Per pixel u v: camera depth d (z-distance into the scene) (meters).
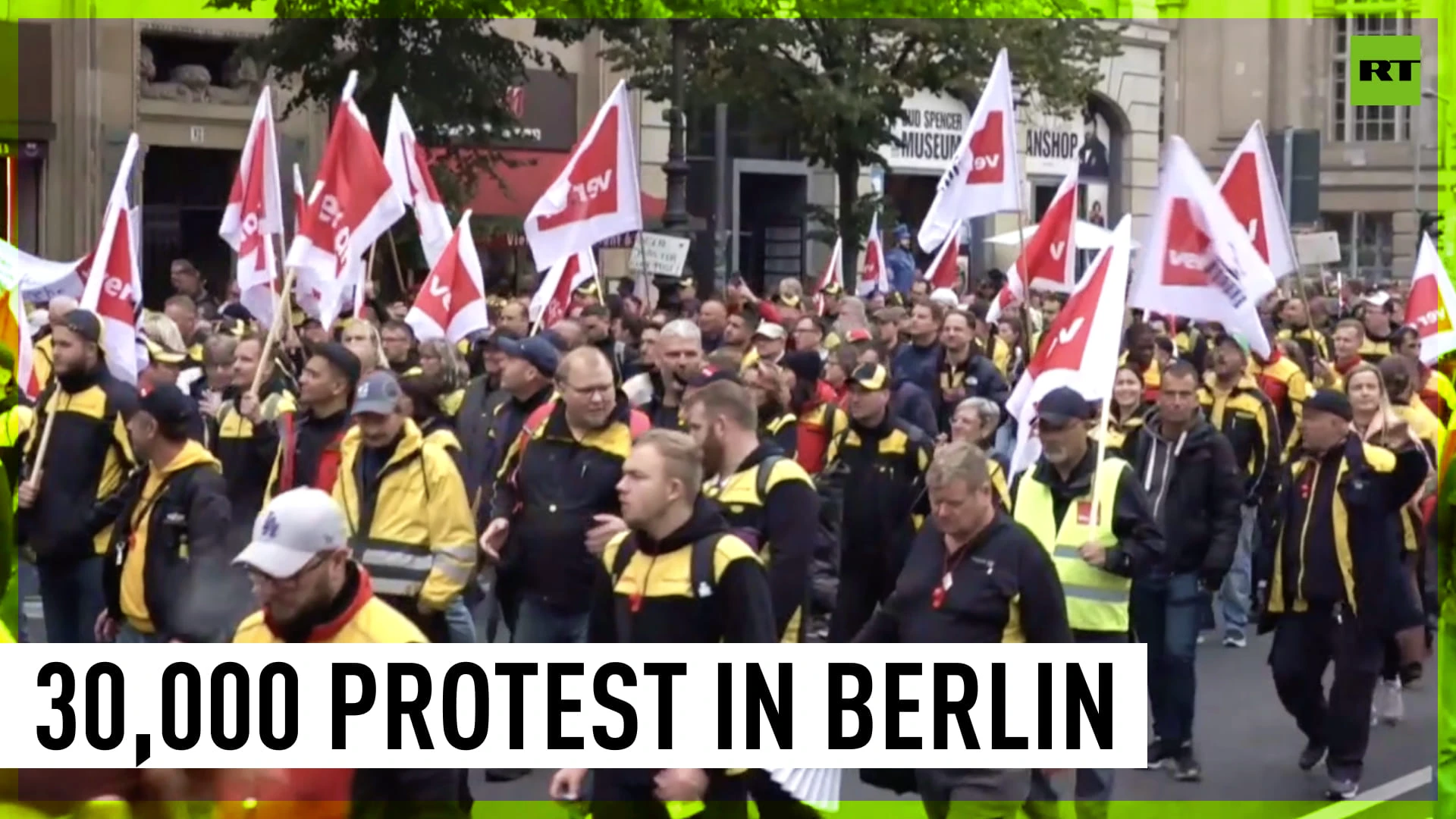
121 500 10.12
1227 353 14.17
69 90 28.73
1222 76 50.84
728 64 29.38
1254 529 14.71
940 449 7.46
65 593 10.34
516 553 9.25
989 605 7.33
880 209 31.77
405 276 25.09
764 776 6.97
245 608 8.92
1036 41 32.28
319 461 9.70
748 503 7.95
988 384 15.68
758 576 6.64
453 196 26.27
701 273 34.38
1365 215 51.28
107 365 10.59
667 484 6.62
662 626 6.64
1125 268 9.79
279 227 14.51
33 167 28.59
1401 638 10.20
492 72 26.50
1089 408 9.18
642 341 15.01
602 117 14.72
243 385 11.88
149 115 29.67
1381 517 10.04
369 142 12.72
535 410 10.70
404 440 8.70
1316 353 18.84
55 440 10.23
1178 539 10.38
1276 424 14.19
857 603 11.38
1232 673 13.52
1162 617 10.45
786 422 11.59
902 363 16.20
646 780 6.69
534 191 33.81
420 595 8.64
